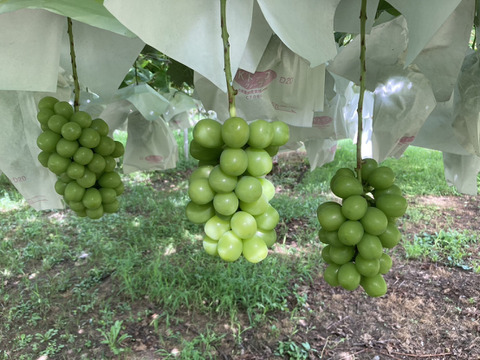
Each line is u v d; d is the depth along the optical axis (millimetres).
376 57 1800
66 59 1666
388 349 3666
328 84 2420
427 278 4730
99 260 5133
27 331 3861
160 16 851
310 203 6883
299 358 3510
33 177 1989
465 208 6734
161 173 9227
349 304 4293
